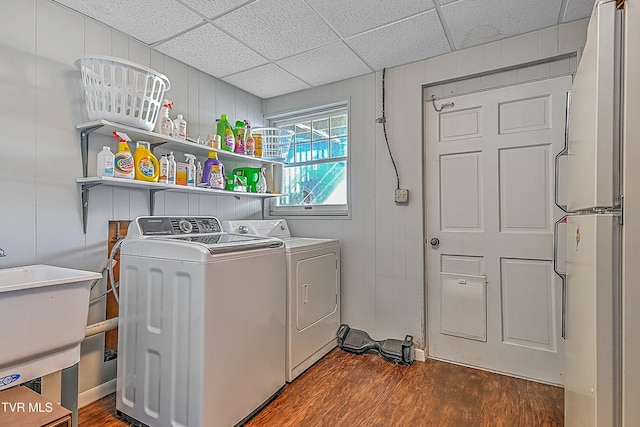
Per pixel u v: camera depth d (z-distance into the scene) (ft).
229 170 9.68
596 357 2.94
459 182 8.22
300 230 10.36
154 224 6.73
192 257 5.24
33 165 5.76
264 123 10.98
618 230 2.87
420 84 8.50
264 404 6.36
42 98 5.87
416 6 6.30
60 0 5.95
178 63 8.27
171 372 5.39
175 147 7.72
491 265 7.82
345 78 9.50
